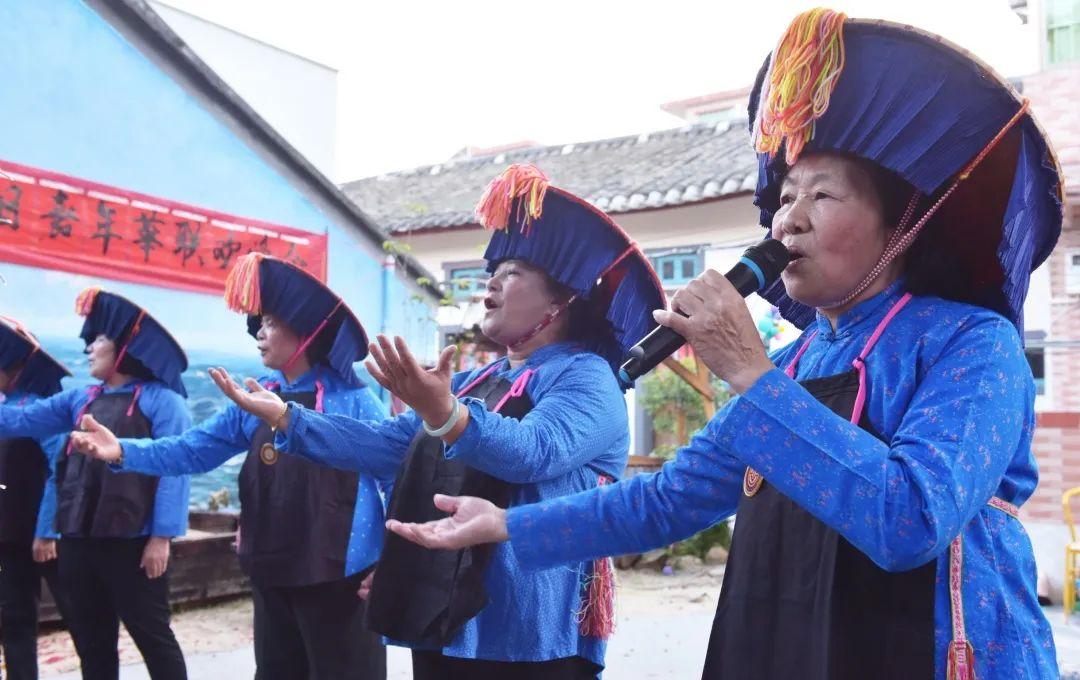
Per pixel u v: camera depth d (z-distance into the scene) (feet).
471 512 5.44
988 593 4.44
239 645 18.11
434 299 30.96
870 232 4.85
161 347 13.92
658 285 8.82
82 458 12.76
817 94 4.69
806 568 4.69
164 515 12.42
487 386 8.50
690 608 22.08
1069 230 22.17
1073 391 22.12
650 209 32.01
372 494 10.71
